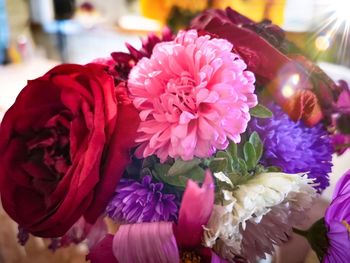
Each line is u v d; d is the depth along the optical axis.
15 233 0.16
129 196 0.14
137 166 0.15
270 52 0.17
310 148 0.16
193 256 0.14
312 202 0.16
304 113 0.17
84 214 0.14
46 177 0.15
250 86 0.15
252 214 0.14
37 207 0.15
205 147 0.14
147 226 0.13
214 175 0.14
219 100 0.14
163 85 0.15
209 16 0.20
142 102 0.14
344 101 0.18
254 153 0.15
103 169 0.14
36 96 0.15
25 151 0.15
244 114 0.14
